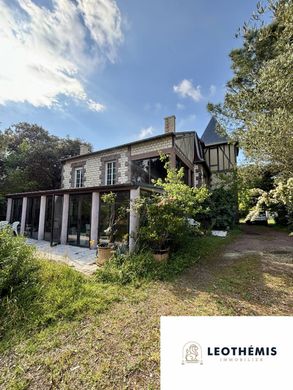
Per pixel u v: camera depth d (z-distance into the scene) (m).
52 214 8.34
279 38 3.65
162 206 5.34
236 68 8.84
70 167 13.59
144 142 10.50
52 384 1.88
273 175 5.02
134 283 4.07
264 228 14.27
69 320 2.85
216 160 17.44
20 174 14.79
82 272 4.71
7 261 3.58
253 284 4.15
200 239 8.48
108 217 7.05
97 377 1.95
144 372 2.01
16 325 2.71
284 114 3.41
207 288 3.95
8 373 2.02
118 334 2.55
